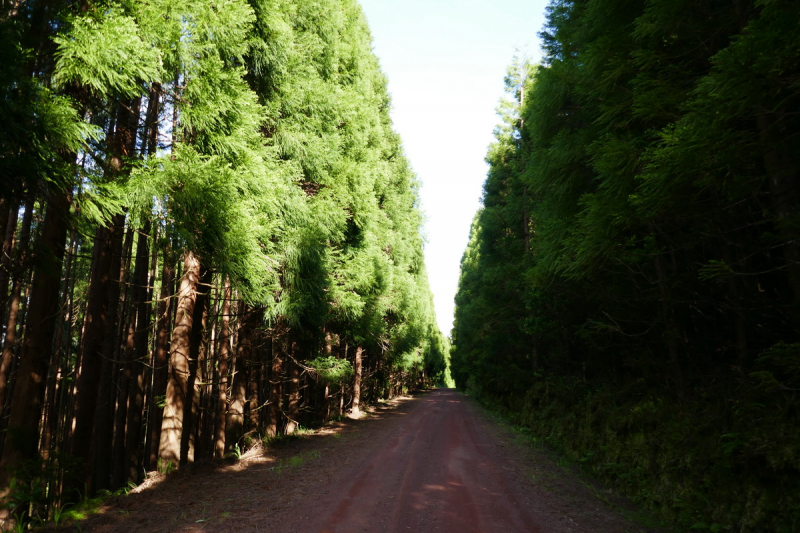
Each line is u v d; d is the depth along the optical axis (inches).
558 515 235.3
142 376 547.8
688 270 329.1
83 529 204.1
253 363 490.9
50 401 510.0
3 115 161.6
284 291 404.2
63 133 186.2
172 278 523.8
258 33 343.9
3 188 181.6
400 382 1846.7
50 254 241.6
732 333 326.3
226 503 249.9
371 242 606.9
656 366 394.0
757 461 207.0
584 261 281.6
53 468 242.4
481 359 1029.2
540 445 498.0
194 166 249.3
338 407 916.0
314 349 569.6
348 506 245.3
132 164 248.2
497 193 983.0
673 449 269.1
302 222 400.2
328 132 447.2
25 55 185.5
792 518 176.6
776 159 203.9
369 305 676.7
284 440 505.7
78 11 219.9
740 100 173.9
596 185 351.9
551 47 472.1
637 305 392.2
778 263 264.2
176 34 243.0
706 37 252.2
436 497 266.2
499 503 254.7
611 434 354.9
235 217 273.6
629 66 269.1
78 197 212.7
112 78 209.3
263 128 397.1
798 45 150.6
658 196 213.2
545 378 664.4
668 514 234.2
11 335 423.5
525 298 593.3
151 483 296.5
